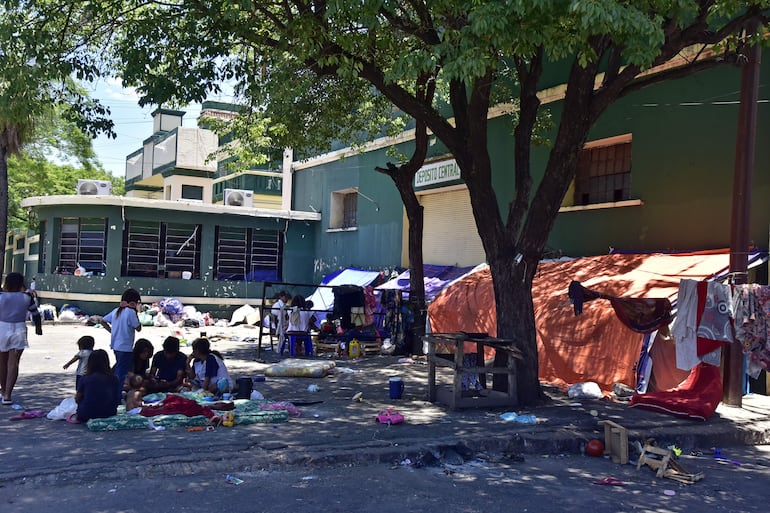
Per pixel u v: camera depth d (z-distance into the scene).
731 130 11.48
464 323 13.65
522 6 6.62
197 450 6.39
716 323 8.81
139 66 10.15
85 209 23.23
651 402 9.08
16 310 8.40
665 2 7.36
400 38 11.23
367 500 5.48
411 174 14.88
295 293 25.39
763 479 6.62
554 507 5.50
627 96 13.34
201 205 23.98
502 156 16.16
